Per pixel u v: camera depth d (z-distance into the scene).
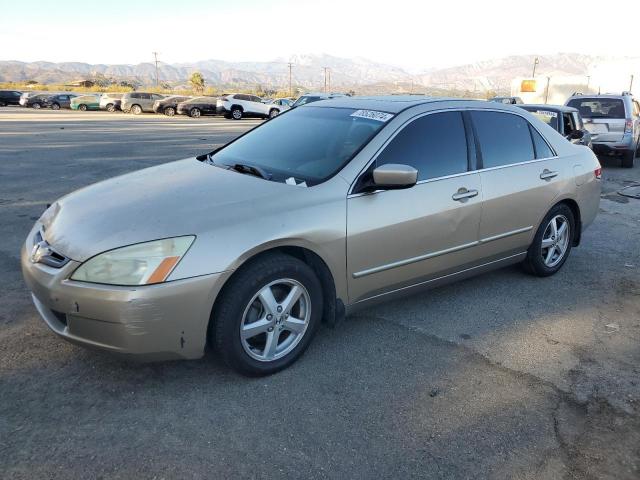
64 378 3.15
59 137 17.56
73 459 2.51
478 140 4.23
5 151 13.35
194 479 2.43
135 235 2.85
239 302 3.00
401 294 3.90
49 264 2.96
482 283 4.89
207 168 3.88
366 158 3.57
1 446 2.57
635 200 8.84
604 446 2.76
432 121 3.99
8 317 3.88
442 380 3.29
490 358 3.57
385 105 4.11
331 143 3.81
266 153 3.98
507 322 4.11
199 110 35.12
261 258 3.08
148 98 37.09
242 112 34.00
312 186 3.37
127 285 2.75
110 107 39.75
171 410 2.90
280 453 2.62
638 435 2.84
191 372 3.26
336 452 2.64
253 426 2.80
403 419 2.91
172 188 3.40
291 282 3.21
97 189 3.62
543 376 3.38
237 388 3.12
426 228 3.79
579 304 4.50
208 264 2.86
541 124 4.89
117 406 2.91
